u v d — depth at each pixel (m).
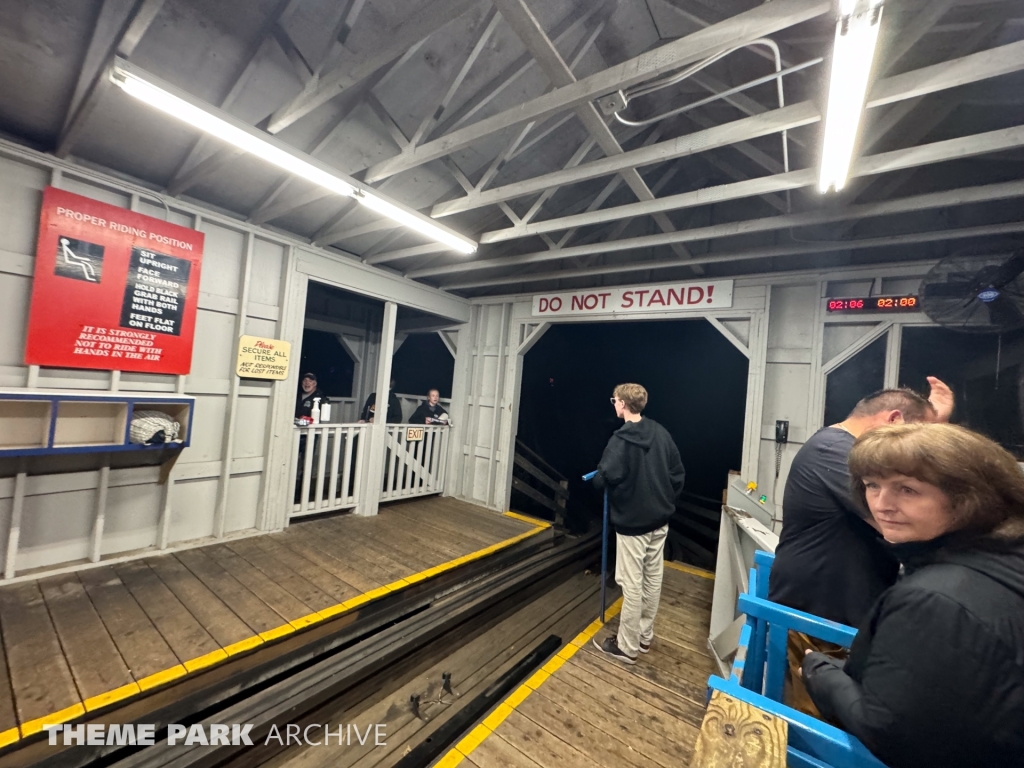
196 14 2.18
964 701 0.70
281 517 3.90
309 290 6.06
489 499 5.39
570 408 7.66
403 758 2.12
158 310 3.18
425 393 7.59
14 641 2.11
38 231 2.73
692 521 6.65
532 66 2.83
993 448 0.81
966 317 2.71
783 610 1.44
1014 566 0.74
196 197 3.41
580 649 2.90
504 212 3.77
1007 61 1.60
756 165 3.63
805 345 3.81
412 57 2.57
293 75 2.55
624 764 2.01
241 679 2.16
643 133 3.60
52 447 2.62
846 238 3.57
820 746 0.93
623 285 4.66
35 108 2.53
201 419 3.48
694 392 7.09
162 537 3.25
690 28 2.68
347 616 2.65
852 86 1.56
